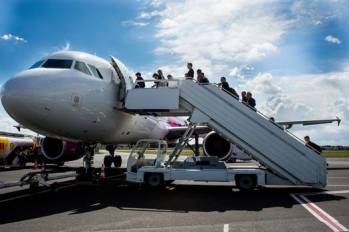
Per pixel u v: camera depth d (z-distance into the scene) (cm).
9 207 788
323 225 610
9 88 877
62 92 923
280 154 1028
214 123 1076
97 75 1078
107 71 1132
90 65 1063
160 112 1248
